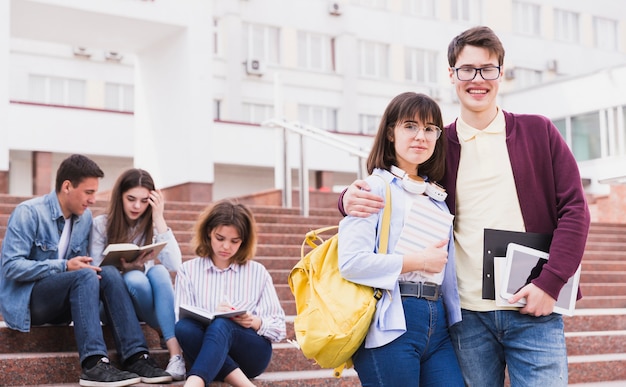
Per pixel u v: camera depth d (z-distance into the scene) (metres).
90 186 4.25
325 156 18.27
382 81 23.78
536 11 25.91
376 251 2.73
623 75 18.84
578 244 2.69
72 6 10.99
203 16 12.33
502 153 2.85
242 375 3.91
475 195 2.85
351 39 23.25
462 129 2.91
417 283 2.69
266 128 17.66
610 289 8.06
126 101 21.44
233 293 4.23
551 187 2.82
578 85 19.84
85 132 16.14
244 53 22.14
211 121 12.33
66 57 20.62
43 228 4.22
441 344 2.76
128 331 4.04
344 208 2.76
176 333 3.96
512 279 2.73
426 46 24.50
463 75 2.84
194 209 8.95
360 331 2.62
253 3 22.08
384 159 2.85
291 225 8.48
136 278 4.23
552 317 2.76
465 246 2.84
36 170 15.60
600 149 19.41
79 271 4.04
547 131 2.84
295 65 22.72
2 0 10.41
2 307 4.14
